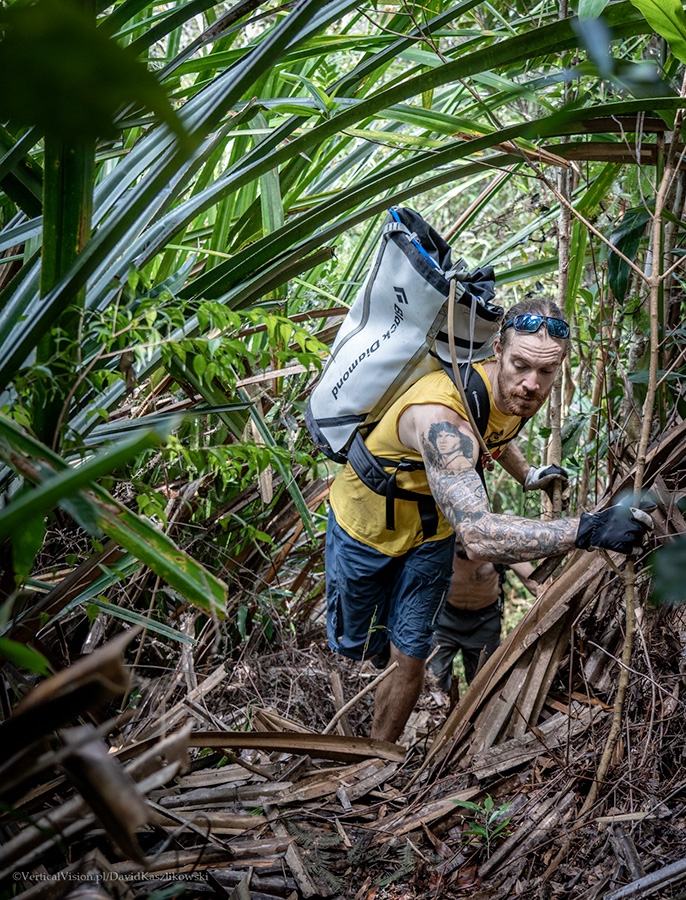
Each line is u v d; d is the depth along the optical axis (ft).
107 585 4.77
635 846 4.70
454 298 5.31
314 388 6.62
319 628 8.93
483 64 4.61
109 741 5.31
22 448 2.92
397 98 4.64
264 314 4.21
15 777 2.61
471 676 8.20
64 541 5.77
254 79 3.62
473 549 5.20
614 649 6.03
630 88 4.52
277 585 8.12
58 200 3.59
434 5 5.81
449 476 5.44
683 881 4.26
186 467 5.51
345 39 5.91
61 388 3.86
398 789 5.93
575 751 5.58
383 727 6.73
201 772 5.84
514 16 7.68
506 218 9.20
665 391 6.03
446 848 5.23
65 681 2.43
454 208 12.50
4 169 3.88
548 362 5.44
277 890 4.87
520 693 6.00
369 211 5.24
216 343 3.85
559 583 6.03
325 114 5.15
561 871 4.79
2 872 2.84
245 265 5.03
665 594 2.66
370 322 6.09
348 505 6.53
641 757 5.09
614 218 7.07
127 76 1.08
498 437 5.99
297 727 6.50
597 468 6.68
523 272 7.54
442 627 8.03
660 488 5.38
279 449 4.58
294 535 7.80
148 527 2.99
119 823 2.57
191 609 6.65
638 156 4.96
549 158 5.47
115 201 4.62
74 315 3.90
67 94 1.09
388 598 6.72
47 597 4.59
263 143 5.10
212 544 7.09
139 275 4.03
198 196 4.94
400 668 6.50
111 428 4.61
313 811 5.62
